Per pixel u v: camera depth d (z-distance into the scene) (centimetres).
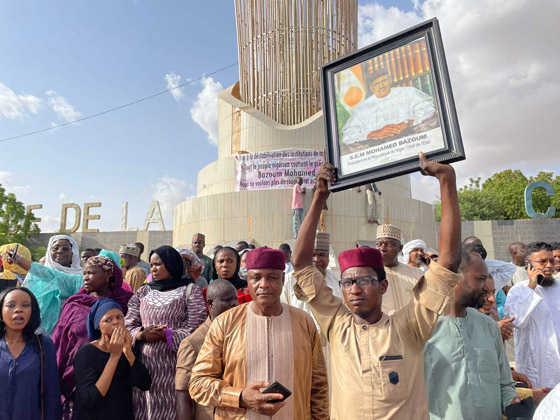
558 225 2427
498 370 273
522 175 4459
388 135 249
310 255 266
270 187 1550
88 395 311
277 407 218
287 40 1766
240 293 458
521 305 399
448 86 233
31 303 337
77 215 3042
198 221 1611
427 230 1722
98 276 418
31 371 323
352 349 242
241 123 1789
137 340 356
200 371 251
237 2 1891
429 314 232
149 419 339
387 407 225
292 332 256
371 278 239
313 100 1778
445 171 225
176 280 396
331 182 260
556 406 129
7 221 2889
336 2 1789
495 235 2461
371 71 264
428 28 246
